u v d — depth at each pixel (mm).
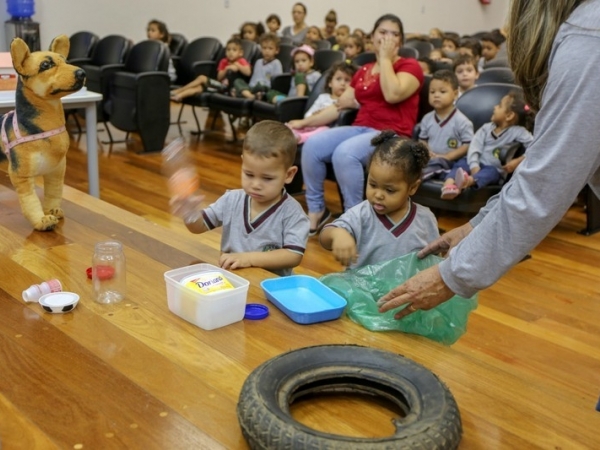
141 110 5152
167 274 1448
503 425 1047
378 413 1073
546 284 2975
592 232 3684
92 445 953
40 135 1904
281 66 6141
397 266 1555
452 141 3615
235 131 6191
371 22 10273
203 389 1109
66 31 7426
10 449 938
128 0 7789
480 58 6133
